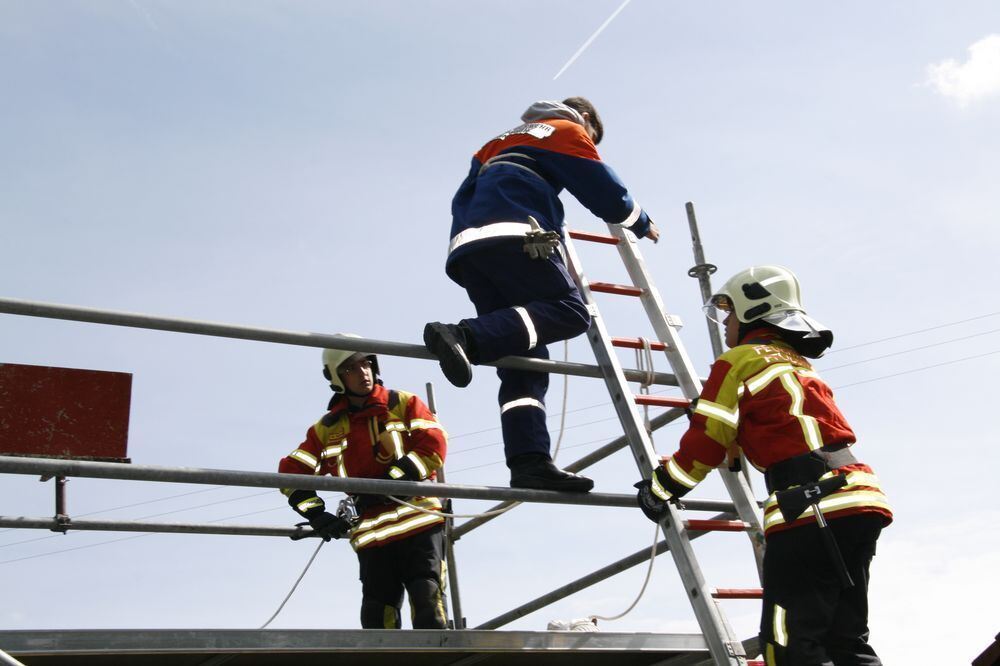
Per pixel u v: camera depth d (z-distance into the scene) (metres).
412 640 3.98
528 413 4.46
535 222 4.28
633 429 4.65
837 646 3.63
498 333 4.12
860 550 3.65
